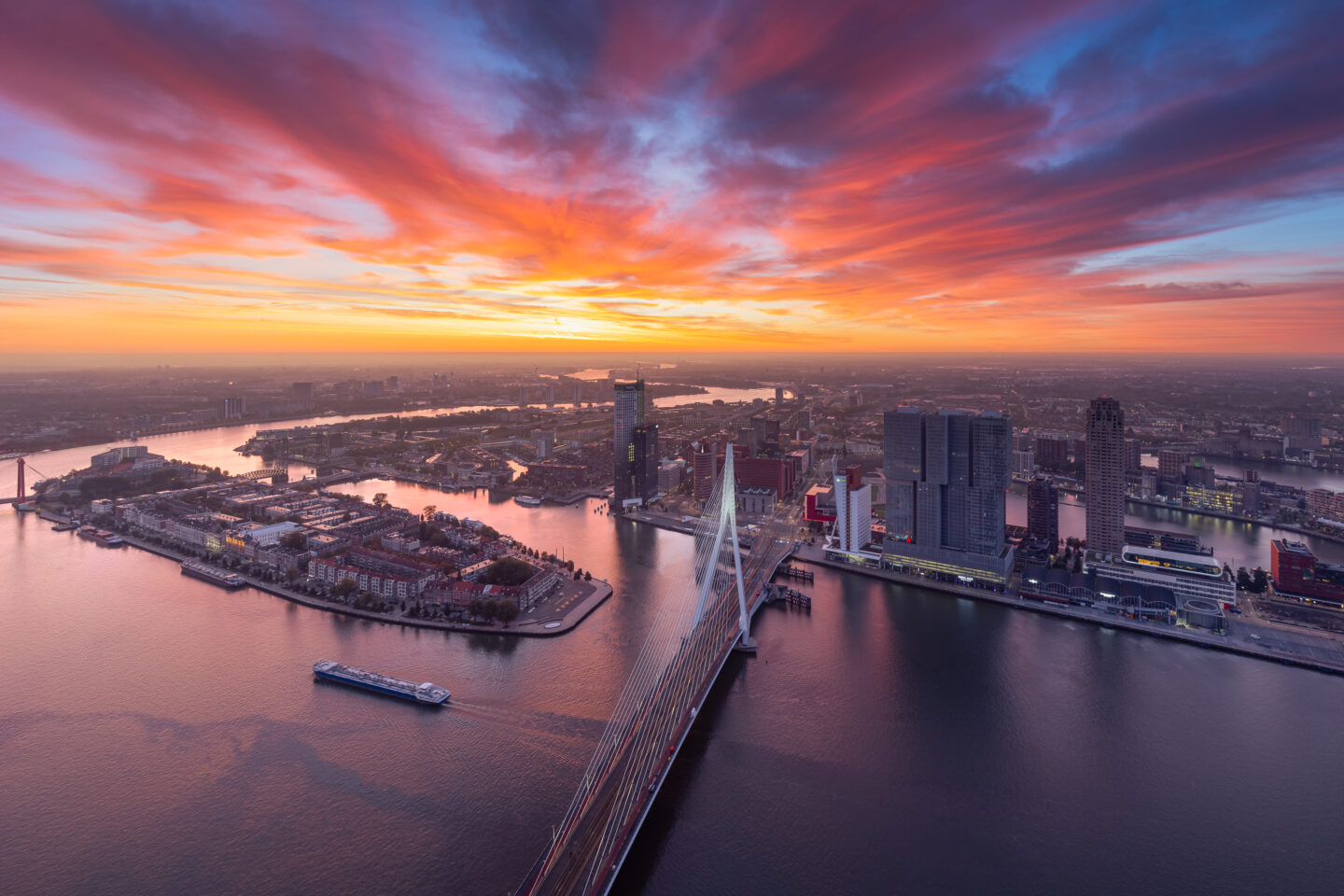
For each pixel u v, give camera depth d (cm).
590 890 18525
